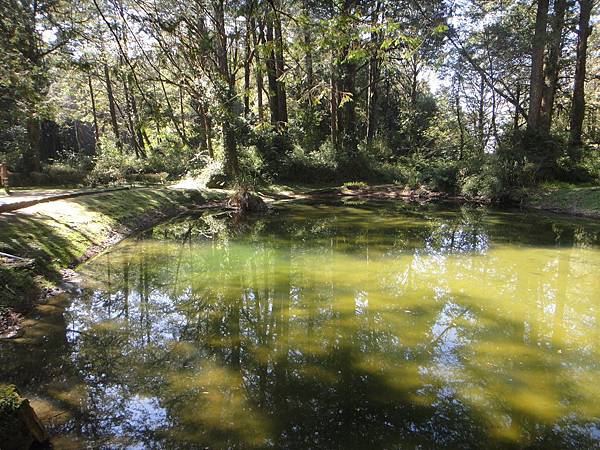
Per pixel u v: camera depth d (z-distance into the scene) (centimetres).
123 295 698
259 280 784
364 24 715
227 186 2081
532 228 1304
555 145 1922
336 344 522
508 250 1013
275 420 370
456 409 390
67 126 3700
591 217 1499
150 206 1519
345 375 449
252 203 1664
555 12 2100
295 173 2455
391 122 3962
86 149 4338
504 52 2330
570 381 442
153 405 392
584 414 386
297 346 516
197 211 1678
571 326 580
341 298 686
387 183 2492
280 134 2498
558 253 983
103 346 514
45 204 1066
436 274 817
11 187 1827
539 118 2052
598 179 1873
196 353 498
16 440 322
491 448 338
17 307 605
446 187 2123
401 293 708
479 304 659
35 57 1731
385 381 438
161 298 687
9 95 1449
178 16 1107
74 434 349
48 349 503
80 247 913
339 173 2506
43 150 3575
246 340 533
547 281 777
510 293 710
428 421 372
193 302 670
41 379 436
